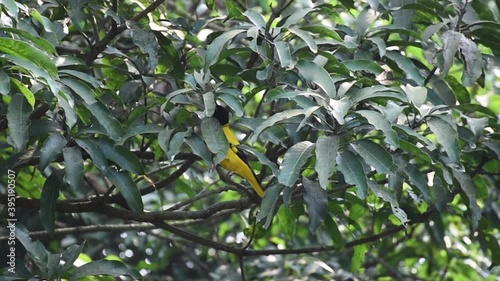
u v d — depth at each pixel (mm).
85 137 8125
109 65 9461
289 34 8930
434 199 9109
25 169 10188
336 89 8656
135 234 13812
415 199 9383
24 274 8281
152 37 9148
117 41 10438
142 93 9453
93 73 9711
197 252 14492
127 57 9398
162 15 10273
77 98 7984
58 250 12742
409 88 8172
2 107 8812
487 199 10469
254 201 9297
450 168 8820
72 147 7996
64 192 11141
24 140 7418
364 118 7766
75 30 10742
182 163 10141
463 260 13484
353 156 7520
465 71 8578
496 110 13500
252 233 9734
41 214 8195
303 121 7305
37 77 7160
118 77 9828
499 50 9305
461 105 8672
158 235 12977
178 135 7988
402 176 8414
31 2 9016
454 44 8469
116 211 9273
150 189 9453
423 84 8828
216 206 9422
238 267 13383
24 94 7328
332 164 7238
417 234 13602
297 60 8008
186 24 9805
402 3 9461
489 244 10031
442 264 13453
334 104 7434
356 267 10336
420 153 7992
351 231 10617
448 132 8023
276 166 8406
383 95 7746
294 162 7473
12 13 7129
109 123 7867
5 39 6680
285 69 8375
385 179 9375
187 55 9805
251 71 8977
